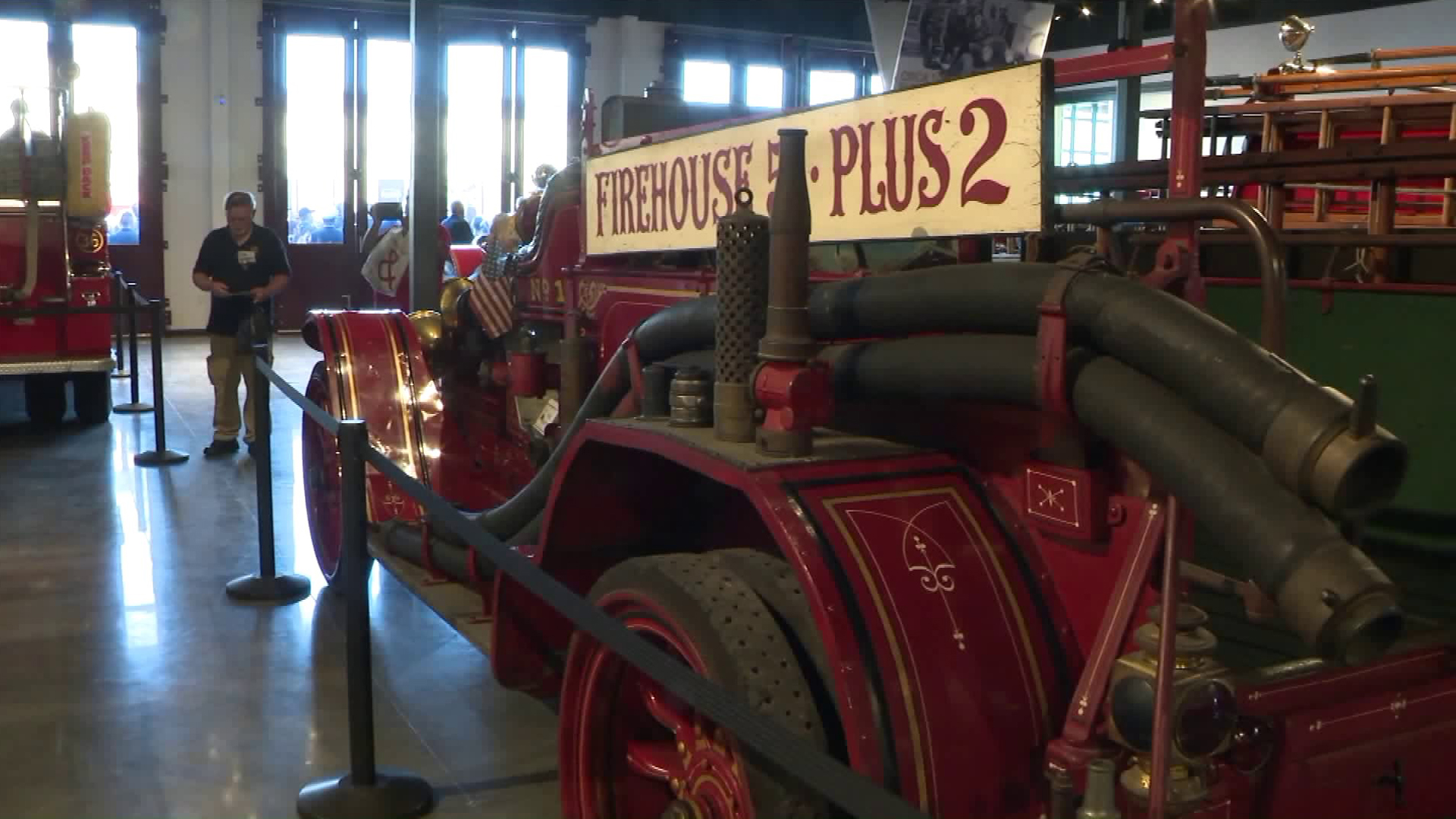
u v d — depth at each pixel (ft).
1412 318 6.93
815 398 6.24
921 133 6.19
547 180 13.78
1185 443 4.69
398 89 51.78
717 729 6.33
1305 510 4.30
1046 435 5.89
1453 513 6.81
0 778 9.43
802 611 6.22
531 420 13.16
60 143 24.62
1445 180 9.95
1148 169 7.29
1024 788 5.67
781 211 6.17
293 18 49.65
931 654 5.63
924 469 6.28
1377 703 5.55
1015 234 5.65
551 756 9.97
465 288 14.92
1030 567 6.03
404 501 13.24
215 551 16.15
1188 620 4.84
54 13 45.73
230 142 49.34
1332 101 10.52
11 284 24.70
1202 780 4.94
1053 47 41.78
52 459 22.22
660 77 55.31
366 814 8.74
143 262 48.21
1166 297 4.96
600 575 8.04
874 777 5.42
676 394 7.02
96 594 14.17
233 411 22.91
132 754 9.89
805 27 57.06
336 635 12.86
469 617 10.36
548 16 53.36
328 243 51.52
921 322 6.17
